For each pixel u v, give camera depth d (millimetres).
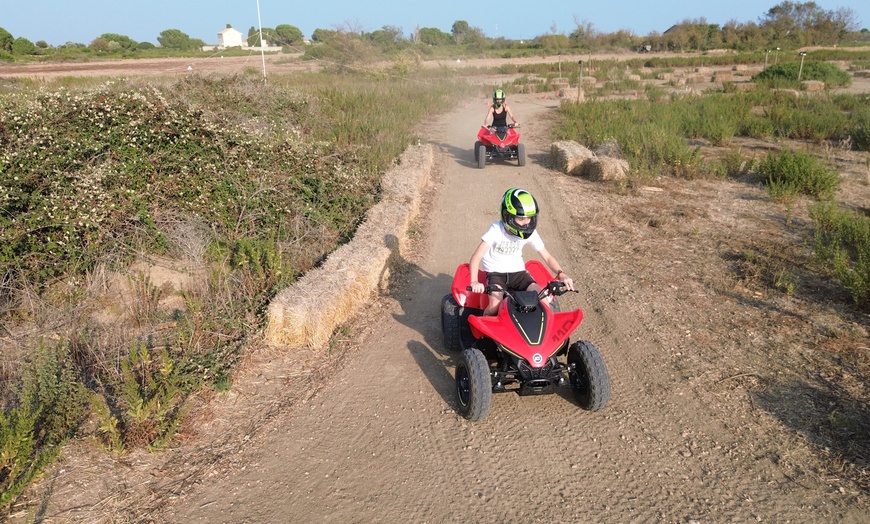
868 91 27969
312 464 4410
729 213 10469
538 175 13281
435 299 7270
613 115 20094
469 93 28641
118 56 51281
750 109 21578
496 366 5203
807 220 9945
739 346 5980
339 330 6324
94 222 7008
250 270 7109
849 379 5301
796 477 4168
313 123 14422
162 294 7070
